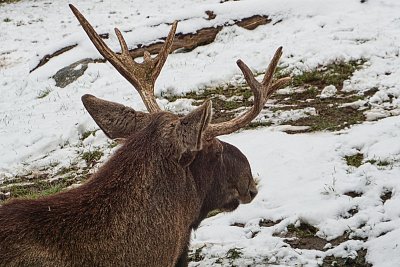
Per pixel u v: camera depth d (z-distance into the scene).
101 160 15.42
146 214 6.85
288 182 12.23
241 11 21.52
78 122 17.23
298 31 20.47
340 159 12.84
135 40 21.58
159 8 33.06
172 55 21.06
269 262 10.08
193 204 7.46
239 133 14.93
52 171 15.42
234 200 8.36
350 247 10.09
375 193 11.31
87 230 6.63
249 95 17.25
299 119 15.22
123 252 6.71
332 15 20.92
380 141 13.18
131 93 18.95
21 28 31.59
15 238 6.44
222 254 10.41
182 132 6.92
